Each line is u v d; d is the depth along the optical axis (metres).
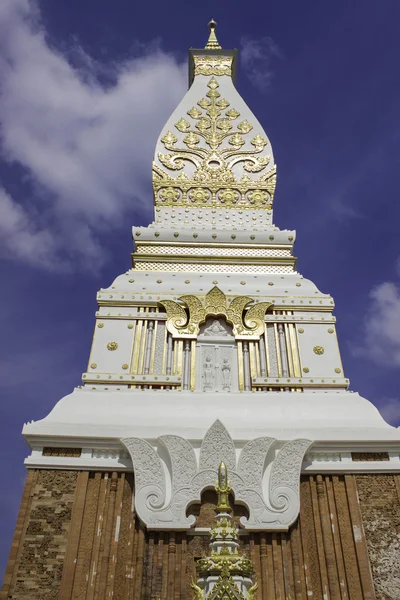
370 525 12.21
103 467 12.72
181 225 18.91
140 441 12.67
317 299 16.56
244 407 13.79
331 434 12.99
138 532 12.07
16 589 11.18
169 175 20.00
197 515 12.23
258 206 19.53
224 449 12.62
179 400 13.88
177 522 11.91
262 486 12.45
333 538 12.08
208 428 13.09
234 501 12.27
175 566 11.61
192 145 20.78
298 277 17.52
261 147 20.91
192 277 17.25
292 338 15.73
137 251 18.16
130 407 13.67
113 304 16.17
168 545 11.83
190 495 12.19
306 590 11.50
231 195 19.69
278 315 16.19
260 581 11.54
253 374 14.99
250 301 16.34
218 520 9.81
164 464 12.72
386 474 12.85
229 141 21.00
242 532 12.05
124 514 12.28
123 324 15.81
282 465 12.59
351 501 12.47
